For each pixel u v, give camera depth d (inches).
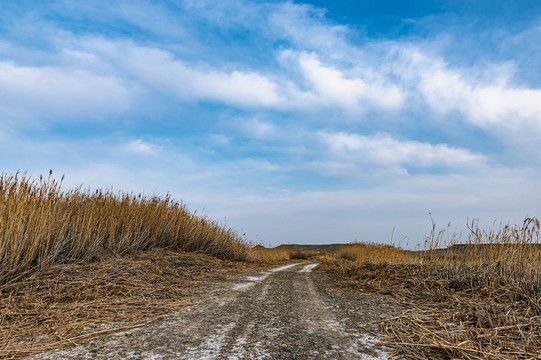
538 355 105.7
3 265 192.4
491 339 117.7
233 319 149.2
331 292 232.8
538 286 183.0
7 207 216.7
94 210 302.7
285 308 175.0
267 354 106.5
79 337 118.6
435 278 232.7
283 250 909.8
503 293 185.9
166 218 390.0
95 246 268.8
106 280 210.4
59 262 235.0
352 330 136.3
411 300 194.9
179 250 386.0
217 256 460.8
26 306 157.8
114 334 123.7
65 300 172.6
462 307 167.3
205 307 173.0
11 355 101.6
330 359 104.0
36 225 225.0
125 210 343.9
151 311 161.3
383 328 138.6
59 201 261.9
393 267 291.3
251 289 236.2
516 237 239.3
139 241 328.2
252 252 614.5
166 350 107.3
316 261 805.9
